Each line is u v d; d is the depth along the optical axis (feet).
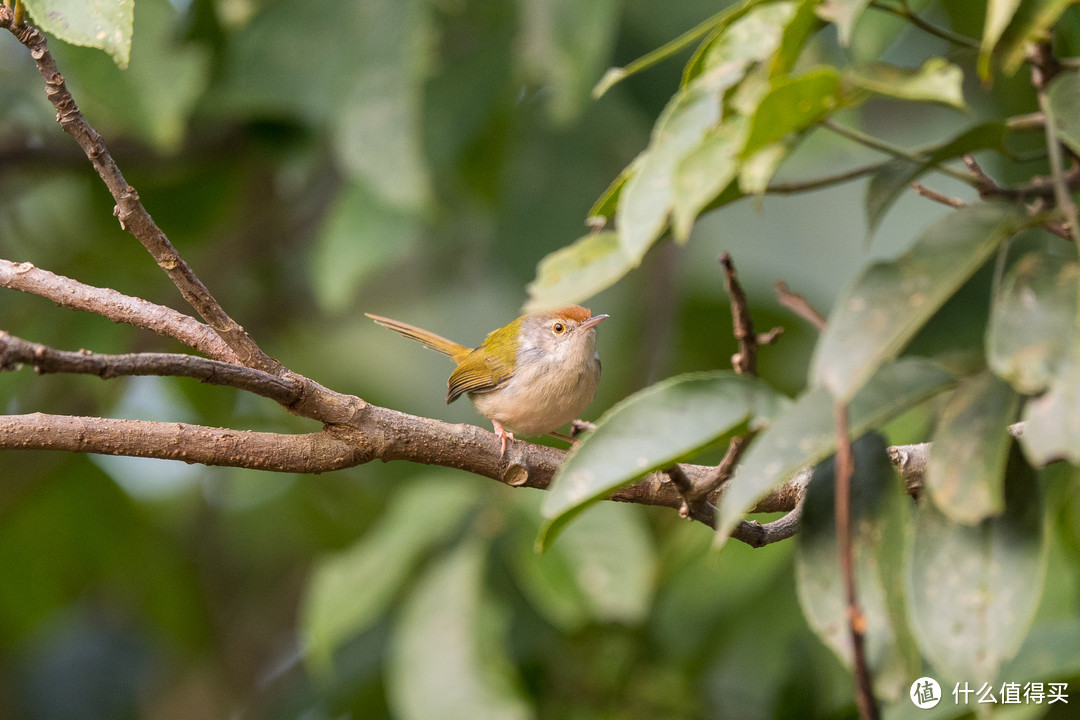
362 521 45.47
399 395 45.68
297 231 44.14
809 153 30.40
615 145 37.73
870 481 12.60
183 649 44.70
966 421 11.54
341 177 43.80
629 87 36.19
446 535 33.53
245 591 46.85
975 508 11.02
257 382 16.67
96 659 48.44
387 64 29.78
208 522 46.47
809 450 11.10
